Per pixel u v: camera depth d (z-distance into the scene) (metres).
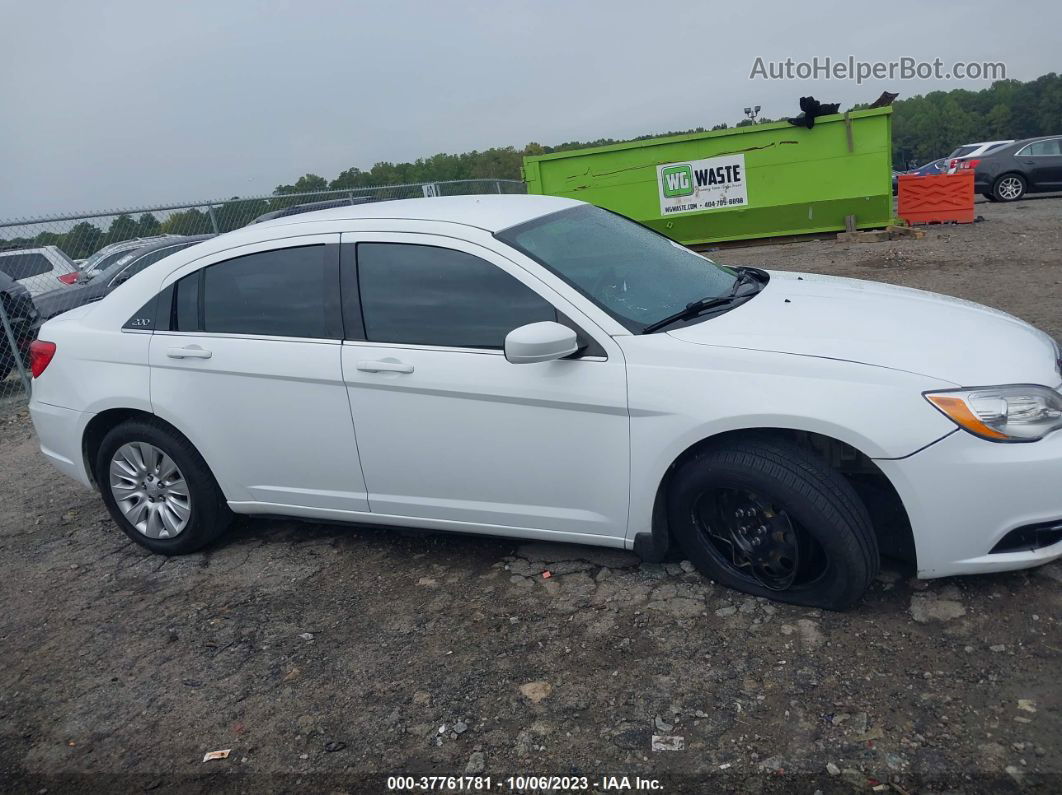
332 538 4.54
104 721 3.22
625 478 3.41
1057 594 3.17
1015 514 2.95
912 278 10.00
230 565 4.38
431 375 3.60
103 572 4.50
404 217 3.87
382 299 3.77
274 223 4.17
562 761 2.70
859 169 14.09
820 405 3.02
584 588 3.67
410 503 3.89
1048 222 14.31
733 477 3.21
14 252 10.71
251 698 3.24
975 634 3.02
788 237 14.87
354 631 3.60
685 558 3.78
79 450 4.54
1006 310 7.63
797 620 3.24
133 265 10.76
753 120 14.95
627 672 3.08
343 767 2.81
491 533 3.80
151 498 4.48
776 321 3.43
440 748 2.84
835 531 3.07
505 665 3.22
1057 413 2.99
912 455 2.95
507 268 3.56
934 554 3.06
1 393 9.18
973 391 2.96
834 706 2.77
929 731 2.61
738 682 2.94
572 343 3.28
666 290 3.76
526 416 3.49
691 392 3.21
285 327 3.96
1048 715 2.61
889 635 3.08
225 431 4.13
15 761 3.06
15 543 5.05
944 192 15.28
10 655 3.79
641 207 15.16
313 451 3.98
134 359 4.28
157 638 3.76
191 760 2.95
